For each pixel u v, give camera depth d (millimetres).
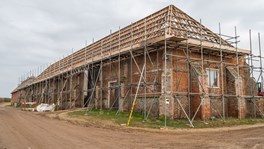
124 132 13719
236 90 20406
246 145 10195
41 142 10828
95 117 20219
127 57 23109
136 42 20734
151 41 18109
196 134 13352
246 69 22516
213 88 20344
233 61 22438
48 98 42906
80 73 32719
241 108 20062
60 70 37312
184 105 18703
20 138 11789
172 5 21438
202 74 18062
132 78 22344
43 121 19328
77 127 15695
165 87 17219
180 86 18703
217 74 20969
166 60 18219
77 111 26703
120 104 22781
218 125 16453
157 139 11750
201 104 17719
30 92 55750
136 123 16453
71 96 32812
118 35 25469
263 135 12844
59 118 21391
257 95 22266
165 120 15570
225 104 20812
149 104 19734
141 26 22594
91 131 13969
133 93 21953
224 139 11742
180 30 19250
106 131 14000
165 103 16312
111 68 25719
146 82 20031
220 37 19844
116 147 9844
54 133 13266
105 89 26500
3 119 20547
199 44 18672
